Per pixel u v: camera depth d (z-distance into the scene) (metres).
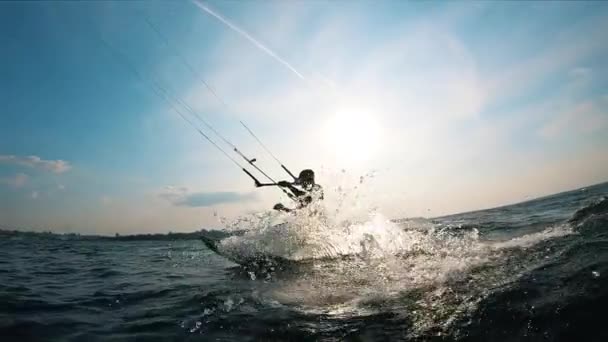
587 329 2.92
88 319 4.36
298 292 5.02
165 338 3.67
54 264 10.16
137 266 9.02
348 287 5.02
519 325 3.17
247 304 4.60
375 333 3.45
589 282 3.55
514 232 7.83
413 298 4.21
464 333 3.24
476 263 5.16
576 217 7.02
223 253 7.84
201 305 4.70
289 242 8.10
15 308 4.76
